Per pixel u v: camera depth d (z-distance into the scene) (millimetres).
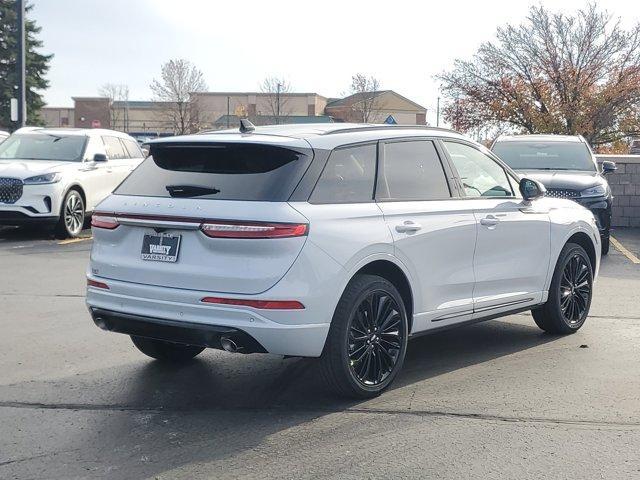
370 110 48719
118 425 5133
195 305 5105
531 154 13641
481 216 6434
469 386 5910
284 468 4449
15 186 13492
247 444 4805
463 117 33469
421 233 5852
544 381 6023
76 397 5680
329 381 5410
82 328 7668
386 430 5016
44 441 4863
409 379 6098
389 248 5578
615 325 7879
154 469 4449
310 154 5363
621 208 16875
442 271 6082
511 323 8086
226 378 6148
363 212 5477
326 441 4844
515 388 5852
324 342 5230
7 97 52750
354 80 49375
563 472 4383
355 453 4656
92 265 5688
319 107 66688
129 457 4617
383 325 5605
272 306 4969
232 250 5043
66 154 14898
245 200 5121
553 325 7410
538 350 6949
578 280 7574
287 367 6457
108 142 15977
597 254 7887
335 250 5199
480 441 4828
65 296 9125
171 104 55312
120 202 5551
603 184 12656
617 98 31219
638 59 32062
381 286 5535
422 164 6168
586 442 4812
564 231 7340
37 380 6066
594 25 32250
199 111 56125
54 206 13773
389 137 5973
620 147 32875
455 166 6461
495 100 32688
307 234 5066
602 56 32312
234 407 5477
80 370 6336
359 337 5465
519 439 4859
